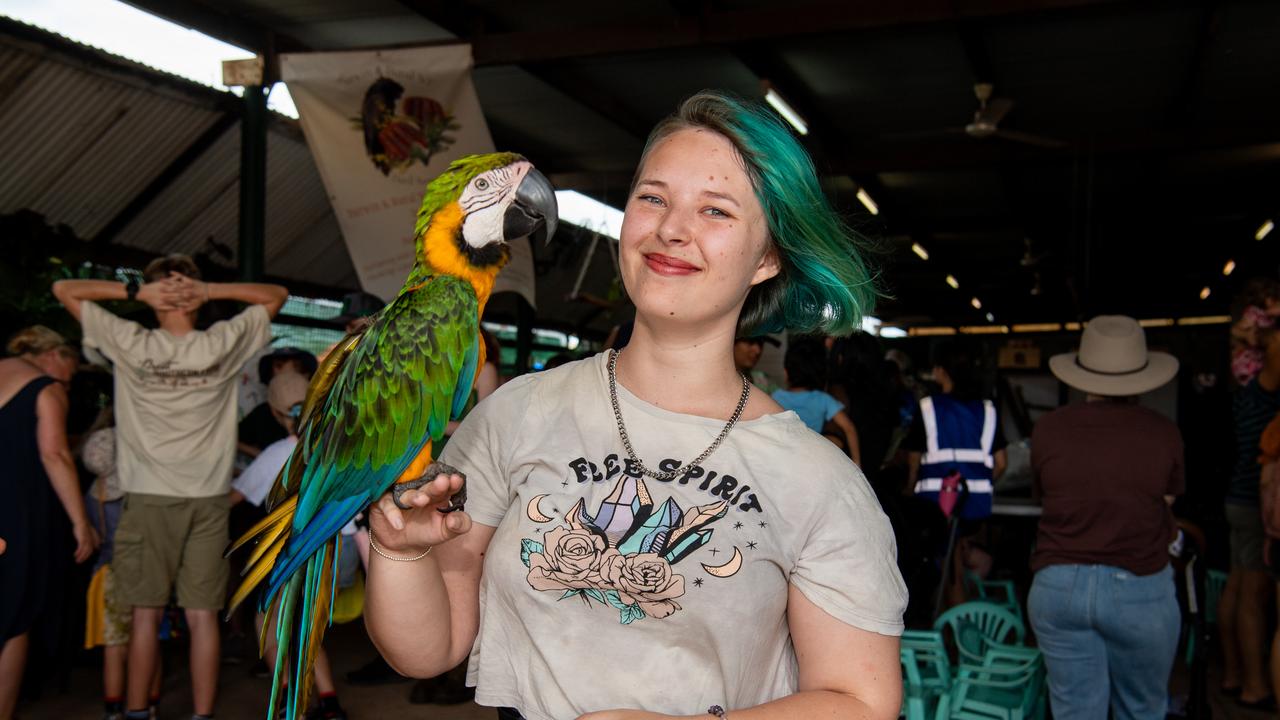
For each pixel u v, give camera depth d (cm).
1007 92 859
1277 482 377
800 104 859
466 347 157
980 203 1309
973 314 2422
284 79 591
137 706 402
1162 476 308
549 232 170
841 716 122
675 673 126
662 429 132
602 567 127
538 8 695
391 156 609
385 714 450
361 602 448
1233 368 463
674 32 672
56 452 405
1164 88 837
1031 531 640
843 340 486
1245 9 664
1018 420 934
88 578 481
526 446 136
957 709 324
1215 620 518
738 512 127
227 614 144
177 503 399
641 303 131
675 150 132
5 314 527
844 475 132
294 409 437
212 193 758
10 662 395
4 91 574
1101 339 326
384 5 655
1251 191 1220
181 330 404
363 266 598
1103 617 308
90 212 688
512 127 966
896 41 736
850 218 148
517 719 133
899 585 132
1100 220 1347
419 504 121
